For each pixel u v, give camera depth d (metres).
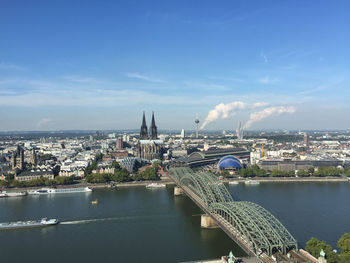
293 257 176.12
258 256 177.62
